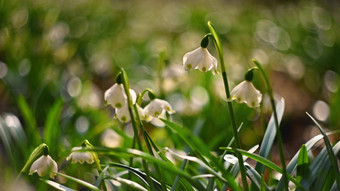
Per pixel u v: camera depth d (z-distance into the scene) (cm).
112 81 933
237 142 284
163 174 389
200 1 2172
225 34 1359
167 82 619
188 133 273
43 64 743
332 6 1725
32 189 422
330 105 681
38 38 802
